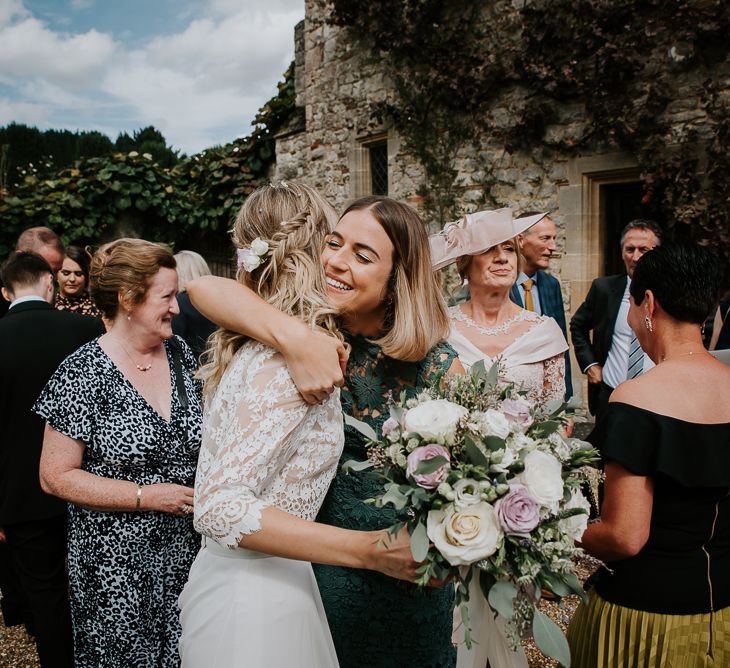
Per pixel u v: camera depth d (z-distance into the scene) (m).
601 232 6.31
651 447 1.55
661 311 1.69
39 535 2.66
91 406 2.08
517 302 4.00
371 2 7.36
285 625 1.37
